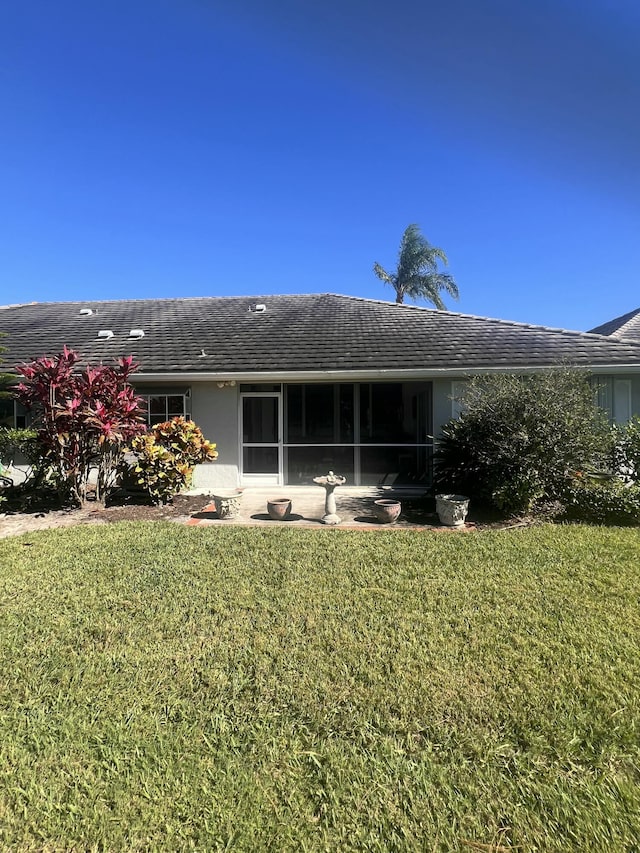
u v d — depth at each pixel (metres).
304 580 5.40
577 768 2.63
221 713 3.11
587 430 8.59
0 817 2.35
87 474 9.84
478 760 2.70
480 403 9.15
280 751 2.78
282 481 12.34
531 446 8.50
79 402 9.07
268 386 12.41
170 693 3.33
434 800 2.44
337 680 3.45
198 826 2.30
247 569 5.78
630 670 3.54
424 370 11.20
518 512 8.62
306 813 2.37
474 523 8.38
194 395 12.47
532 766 2.65
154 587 5.23
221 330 14.66
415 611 4.57
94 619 4.46
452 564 5.93
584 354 11.55
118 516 9.14
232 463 12.40
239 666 3.65
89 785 2.54
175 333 14.59
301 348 12.74
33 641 4.05
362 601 4.81
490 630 4.18
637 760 2.67
